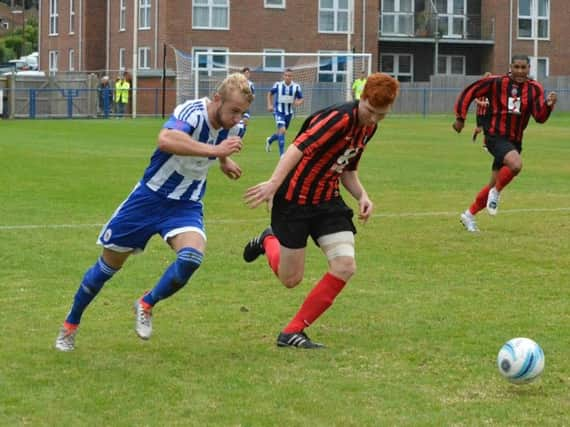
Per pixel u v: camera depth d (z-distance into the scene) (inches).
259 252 703.1
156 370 586.2
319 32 4827.8
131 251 614.5
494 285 842.8
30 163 1916.8
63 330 626.5
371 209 656.4
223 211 1284.4
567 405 528.1
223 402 528.7
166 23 4584.2
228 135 597.0
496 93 1127.0
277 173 609.0
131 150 2295.8
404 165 2005.4
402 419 503.8
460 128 1156.5
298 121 3944.4
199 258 594.6
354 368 593.0
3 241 1020.5
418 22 5032.0
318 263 932.0
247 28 4712.1
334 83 4554.6
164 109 4301.2
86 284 615.8
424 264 936.3
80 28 5246.1
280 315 724.7
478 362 606.9
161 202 601.3
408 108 4776.1
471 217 1143.0
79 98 4247.0
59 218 1186.6
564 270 912.9
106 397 535.2
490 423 499.5
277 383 561.6
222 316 721.0
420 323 705.6
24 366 591.5
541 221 1221.1
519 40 5157.5
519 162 1101.1
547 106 1125.1
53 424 494.0
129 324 695.7
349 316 725.3
